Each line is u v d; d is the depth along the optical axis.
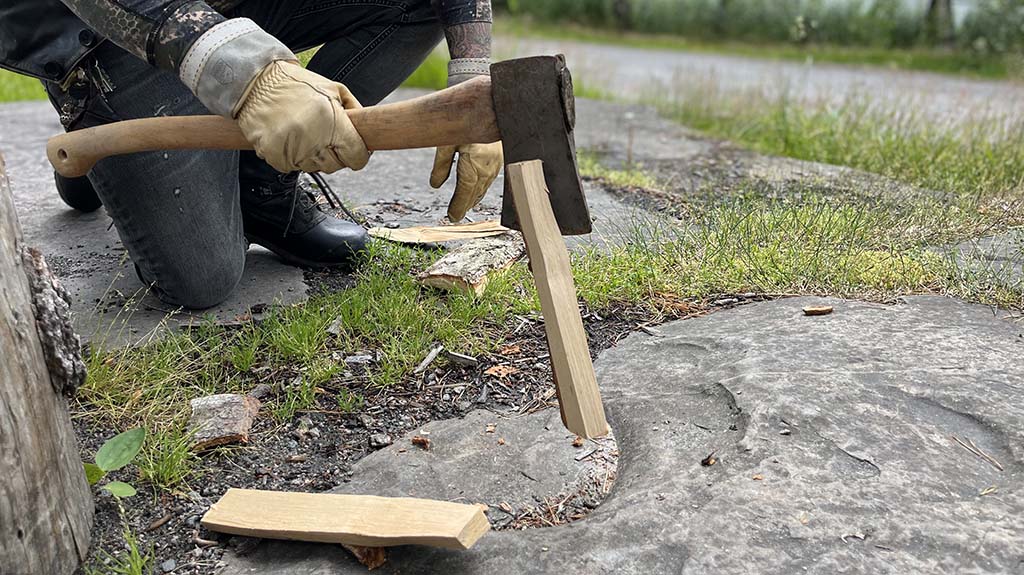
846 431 1.80
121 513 1.65
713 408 1.94
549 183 1.64
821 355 2.10
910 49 15.33
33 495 1.45
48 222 3.40
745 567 1.47
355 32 2.70
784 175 4.27
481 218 3.44
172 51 1.77
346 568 1.57
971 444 1.78
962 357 2.08
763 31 17.41
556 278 1.56
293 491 1.81
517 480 1.80
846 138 5.11
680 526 1.56
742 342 2.20
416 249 2.96
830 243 2.80
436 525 1.54
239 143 1.81
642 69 11.93
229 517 1.67
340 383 2.18
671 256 2.78
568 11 19.75
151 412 2.03
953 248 2.86
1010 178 3.93
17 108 5.91
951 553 1.48
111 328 2.44
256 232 2.80
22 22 2.16
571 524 1.62
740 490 1.64
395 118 1.71
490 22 2.40
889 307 2.41
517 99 1.59
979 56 13.45
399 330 2.39
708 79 8.70
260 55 1.73
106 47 2.22
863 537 1.52
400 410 2.08
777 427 1.82
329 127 1.70
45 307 1.56
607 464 1.84
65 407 1.64
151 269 2.49
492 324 2.45
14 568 1.40
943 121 5.48
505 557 1.54
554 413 2.02
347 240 2.83
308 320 2.40
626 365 2.22
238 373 2.23
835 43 16.50
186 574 1.59
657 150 5.21
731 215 3.02
